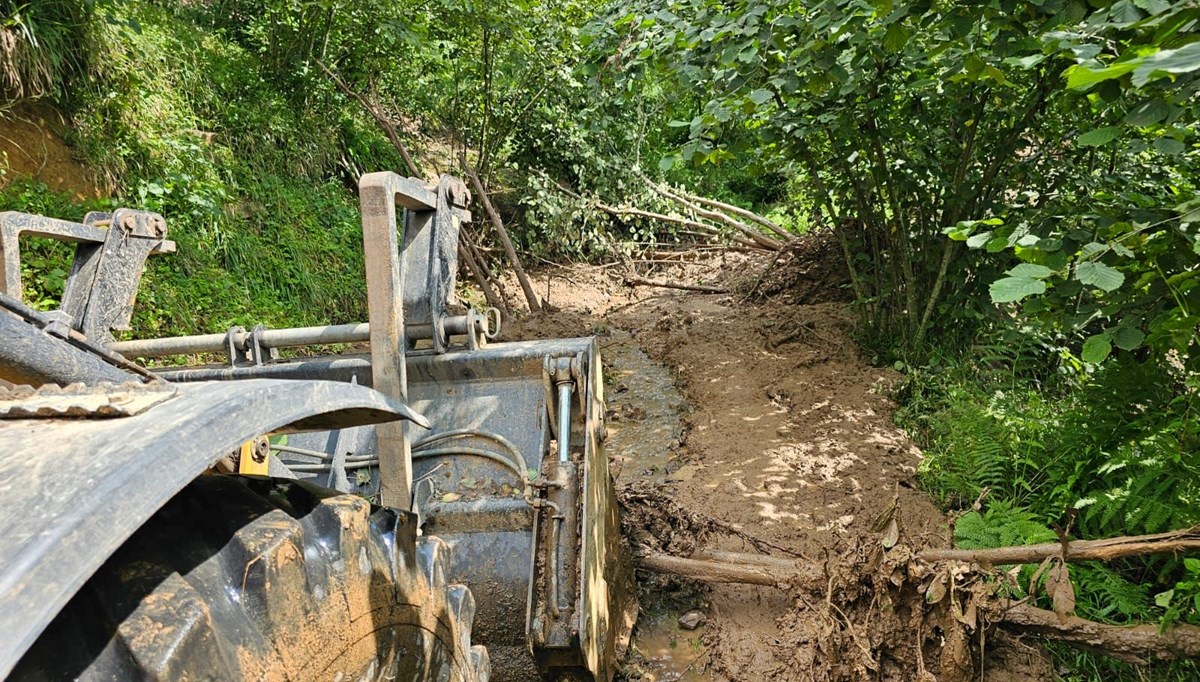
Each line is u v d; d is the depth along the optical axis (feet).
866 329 23.08
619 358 24.61
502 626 9.21
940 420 17.07
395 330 9.05
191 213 21.16
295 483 4.53
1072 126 17.61
